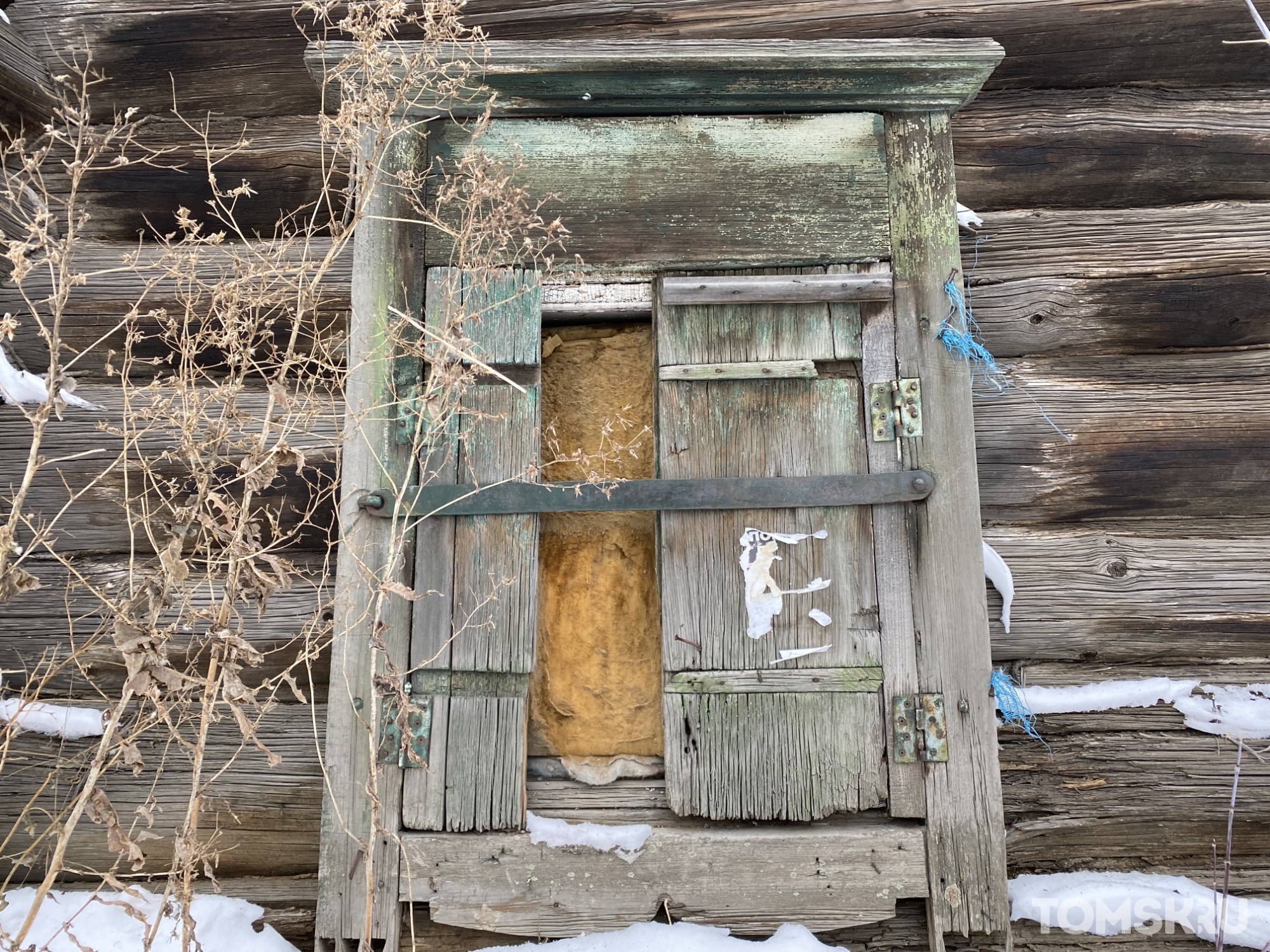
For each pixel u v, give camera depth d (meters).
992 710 2.08
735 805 2.05
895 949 2.06
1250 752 2.40
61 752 2.34
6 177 2.20
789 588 2.12
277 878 2.40
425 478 2.12
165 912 1.65
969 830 2.04
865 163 2.24
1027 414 2.55
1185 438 2.53
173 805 2.40
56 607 2.50
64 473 2.55
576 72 2.16
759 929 2.01
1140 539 2.53
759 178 2.23
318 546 2.51
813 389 2.18
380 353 2.15
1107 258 2.60
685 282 2.16
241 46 2.71
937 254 2.22
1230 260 2.58
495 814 2.04
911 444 2.16
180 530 1.74
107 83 2.72
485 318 2.16
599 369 2.33
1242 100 2.70
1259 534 2.53
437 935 2.04
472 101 2.21
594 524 2.28
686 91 2.22
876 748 2.07
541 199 2.20
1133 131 2.65
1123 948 2.26
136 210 2.69
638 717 2.19
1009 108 2.68
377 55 1.93
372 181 1.98
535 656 2.11
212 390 2.14
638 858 2.02
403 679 2.07
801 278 2.18
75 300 2.62
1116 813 2.39
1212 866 2.38
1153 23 2.63
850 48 2.18
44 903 2.22
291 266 2.16
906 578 2.12
